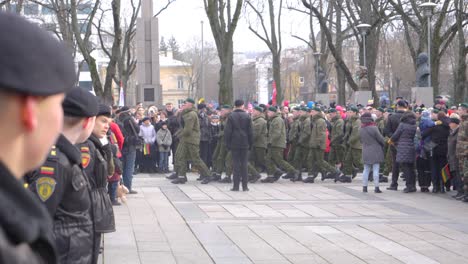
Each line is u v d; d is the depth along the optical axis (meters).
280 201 14.35
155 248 9.33
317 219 11.86
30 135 1.38
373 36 32.59
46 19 35.66
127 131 15.35
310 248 9.31
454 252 9.04
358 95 29.61
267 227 11.02
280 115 18.44
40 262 1.45
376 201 14.44
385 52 56.25
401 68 61.28
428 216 12.27
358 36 33.78
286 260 8.57
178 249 9.27
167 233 10.49
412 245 9.52
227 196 15.23
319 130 18.25
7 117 1.33
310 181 18.44
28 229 1.29
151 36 25.09
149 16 25.08
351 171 18.56
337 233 10.47
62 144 3.73
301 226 11.11
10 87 1.30
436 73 30.69
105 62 62.78
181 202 14.16
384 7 33.28
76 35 23.98
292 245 9.52
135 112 21.73
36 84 1.34
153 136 21.36
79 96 3.85
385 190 16.59
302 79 79.62
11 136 1.34
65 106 3.81
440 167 15.88
